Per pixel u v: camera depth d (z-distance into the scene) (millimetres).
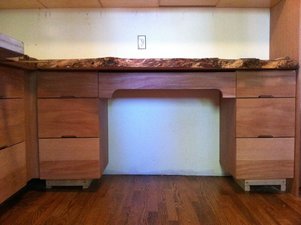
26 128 1810
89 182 1993
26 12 2221
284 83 1784
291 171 1814
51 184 1924
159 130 2273
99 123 1845
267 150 1813
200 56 2229
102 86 1810
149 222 1409
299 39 1731
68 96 1812
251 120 1804
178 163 2285
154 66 1666
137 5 2158
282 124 1801
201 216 1479
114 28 2227
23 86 1761
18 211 1558
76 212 1541
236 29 2217
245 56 2227
